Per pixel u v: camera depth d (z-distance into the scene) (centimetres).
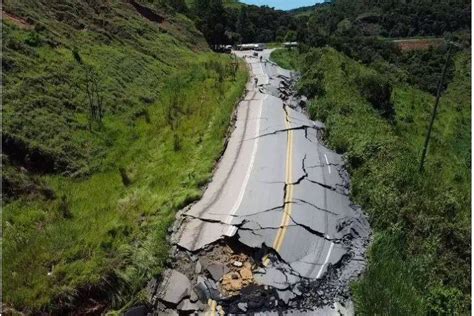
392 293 1127
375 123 2638
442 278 1311
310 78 3459
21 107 1809
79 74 2362
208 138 1995
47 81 2102
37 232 1243
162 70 3169
